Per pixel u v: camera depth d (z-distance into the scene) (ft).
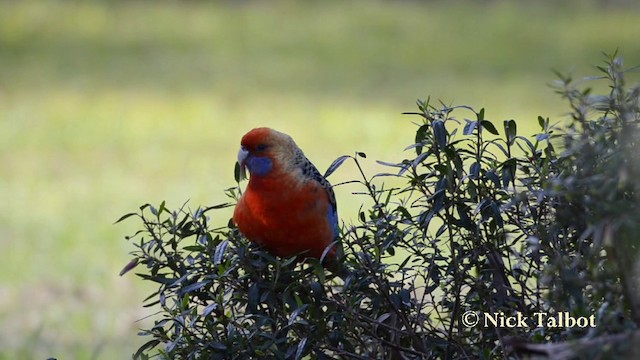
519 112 69.00
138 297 37.68
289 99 74.90
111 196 51.57
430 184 18.67
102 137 64.28
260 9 107.14
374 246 18.06
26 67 83.51
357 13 105.29
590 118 17.57
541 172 16.69
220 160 58.95
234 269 18.72
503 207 16.84
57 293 38.17
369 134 64.75
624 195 14.62
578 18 101.96
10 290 38.47
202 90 77.46
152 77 81.61
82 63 85.56
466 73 82.79
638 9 104.78
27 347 32.68
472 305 18.03
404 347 18.26
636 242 14.20
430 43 94.12
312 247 20.44
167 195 51.52
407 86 78.95
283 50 92.17
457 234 19.40
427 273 18.44
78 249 43.06
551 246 16.60
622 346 13.14
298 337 18.06
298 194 19.97
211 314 18.26
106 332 34.24
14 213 48.73
